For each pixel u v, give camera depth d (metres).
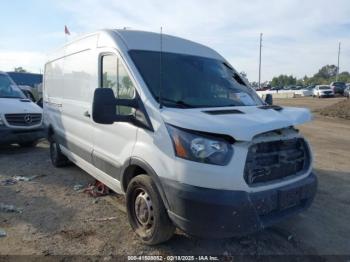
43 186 5.96
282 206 3.43
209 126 3.16
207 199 3.09
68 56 6.11
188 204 3.18
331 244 4.05
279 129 3.52
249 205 3.16
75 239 4.02
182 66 4.41
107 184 4.79
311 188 3.79
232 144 3.19
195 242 3.95
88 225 4.39
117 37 4.47
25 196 5.45
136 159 3.81
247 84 5.08
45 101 7.75
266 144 3.41
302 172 3.80
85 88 5.23
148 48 4.41
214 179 3.11
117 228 4.30
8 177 6.52
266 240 4.08
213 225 3.12
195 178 3.16
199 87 4.23
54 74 7.02
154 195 3.60
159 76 4.06
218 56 5.23
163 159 3.43
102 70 4.71
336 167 7.46
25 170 7.03
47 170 7.03
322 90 40.97
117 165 4.29
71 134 5.97
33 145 9.76
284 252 3.83
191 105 3.88
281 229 4.38
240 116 3.48
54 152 7.21
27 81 27.84
